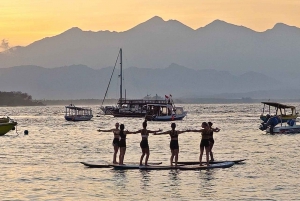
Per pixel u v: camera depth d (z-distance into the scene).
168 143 103.75
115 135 65.75
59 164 70.56
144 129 64.00
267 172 62.03
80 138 120.75
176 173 61.16
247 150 88.88
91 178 58.66
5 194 50.88
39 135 133.25
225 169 64.19
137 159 74.44
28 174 61.91
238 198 48.69
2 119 134.00
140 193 50.94
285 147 94.12
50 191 52.12
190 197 49.22
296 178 58.16
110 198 49.16
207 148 64.44
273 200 47.91
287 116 164.62
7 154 84.56
